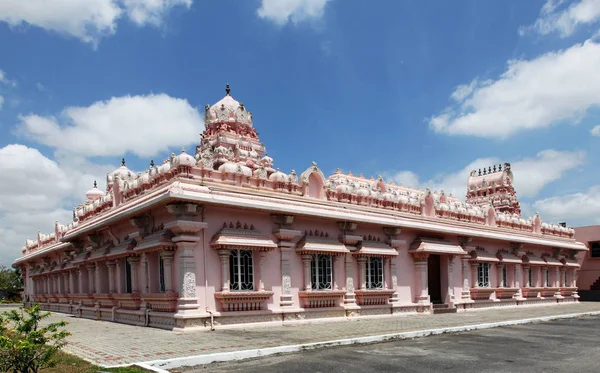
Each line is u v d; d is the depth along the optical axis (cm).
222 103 2044
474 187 3250
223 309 1287
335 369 783
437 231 1919
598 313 2034
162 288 1359
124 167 2198
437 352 961
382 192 1897
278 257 1441
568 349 1018
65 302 2225
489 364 838
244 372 758
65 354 892
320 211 1508
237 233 1326
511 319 1622
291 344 980
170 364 795
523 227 2636
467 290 2094
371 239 1723
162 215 1332
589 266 3216
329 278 1570
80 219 2030
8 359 689
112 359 840
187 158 1302
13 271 5175
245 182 1427
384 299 1723
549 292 2708
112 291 1633
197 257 1257
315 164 1612
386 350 982
